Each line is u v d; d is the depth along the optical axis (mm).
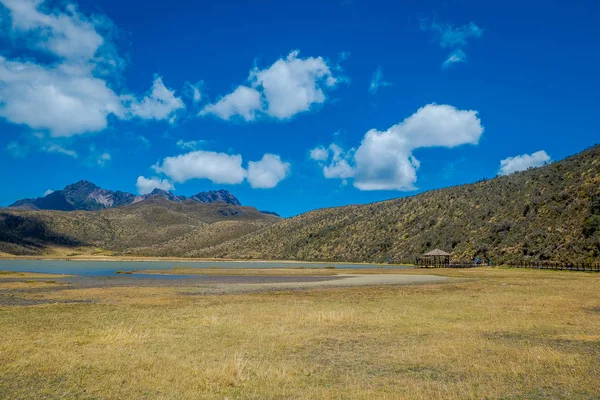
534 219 87562
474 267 81500
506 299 28422
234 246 195250
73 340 16047
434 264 92812
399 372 11648
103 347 14898
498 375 11023
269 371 11703
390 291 36562
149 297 33062
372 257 126500
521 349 13883
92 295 34594
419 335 16891
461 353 13547
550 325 18500
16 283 47156
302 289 40375
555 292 32344
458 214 118000
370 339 16219
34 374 11398
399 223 137500
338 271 76188
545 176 100750
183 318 21688
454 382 10547
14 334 17281
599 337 15758
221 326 19203
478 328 18125
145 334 17234
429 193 149000
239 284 47094
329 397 9453
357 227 152625
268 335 17078
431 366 12156
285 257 157625
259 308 25750
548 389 9828
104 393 9875
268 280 53750
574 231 73438
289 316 22156
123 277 60219
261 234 198125
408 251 116312
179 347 14891
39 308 25812
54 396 9680
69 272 73938
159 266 102188
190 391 9977
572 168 94188
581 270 59656
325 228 166500
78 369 11930
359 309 24812
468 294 32469
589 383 10211
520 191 104062
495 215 102875
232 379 10656
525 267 70875
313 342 15781
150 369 11961
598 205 73062
